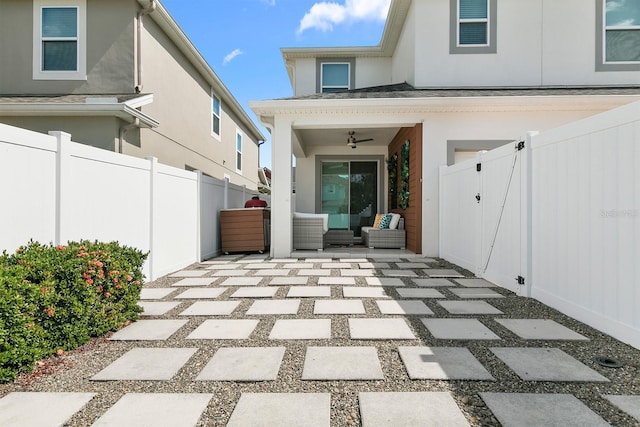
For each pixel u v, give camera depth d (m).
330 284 4.82
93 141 6.77
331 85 11.16
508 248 4.51
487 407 1.89
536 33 8.14
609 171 2.89
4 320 2.13
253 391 2.07
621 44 8.11
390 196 10.19
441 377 2.21
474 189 5.56
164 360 2.47
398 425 1.74
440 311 3.58
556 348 2.66
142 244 4.95
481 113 7.24
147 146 7.96
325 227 8.56
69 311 2.63
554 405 1.90
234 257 7.66
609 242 2.89
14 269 2.40
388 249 8.37
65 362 2.45
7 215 2.93
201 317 3.42
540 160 3.88
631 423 1.74
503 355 2.53
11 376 2.16
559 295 3.56
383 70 11.11
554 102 6.82
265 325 3.18
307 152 10.96
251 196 11.31
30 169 3.14
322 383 2.16
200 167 11.08
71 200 3.62
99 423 1.75
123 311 3.21
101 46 7.48
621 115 2.76
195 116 10.63
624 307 2.75
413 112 7.30
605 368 2.33
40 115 6.68
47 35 7.48
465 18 8.23
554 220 3.63
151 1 7.55
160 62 8.56
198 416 1.82
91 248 3.04
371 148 10.92
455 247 6.43
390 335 2.92
